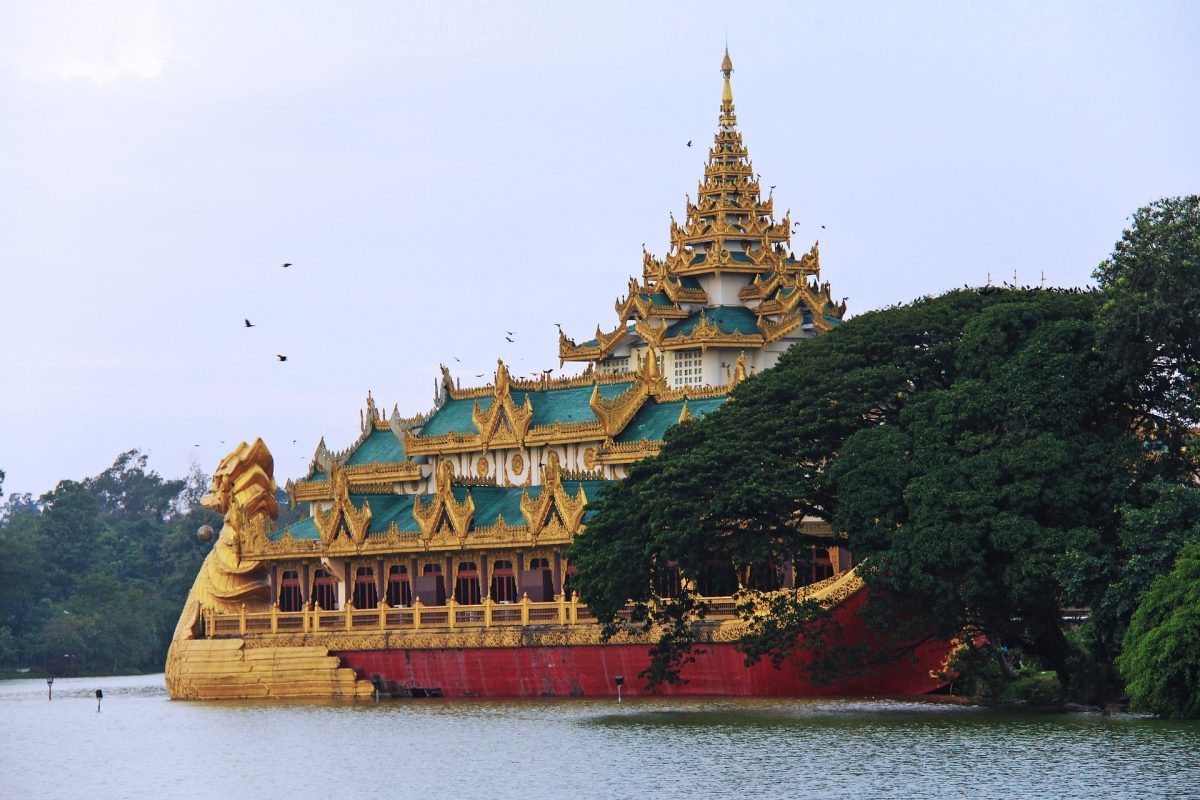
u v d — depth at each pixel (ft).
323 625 537.65
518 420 552.41
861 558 402.31
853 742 361.51
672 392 537.65
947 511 389.39
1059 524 392.47
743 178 652.89
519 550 509.76
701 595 460.96
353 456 615.57
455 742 395.34
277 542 557.33
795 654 444.96
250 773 372.38
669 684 467.11
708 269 637.71
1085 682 406.21
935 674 449.89
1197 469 403.34
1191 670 361.71
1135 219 403.13
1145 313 387.34
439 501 520.83
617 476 524.11
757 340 619.67
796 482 411.13
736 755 352.69
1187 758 327.67
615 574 429.38
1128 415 410.93
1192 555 359.87
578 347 653.71
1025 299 434.30
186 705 539.70
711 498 418.92
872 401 419.54
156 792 356.18
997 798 303.89
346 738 417.08
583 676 481.46
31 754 420.77
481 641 498.28
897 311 438.40
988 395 401.08
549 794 326.85
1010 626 416.05
